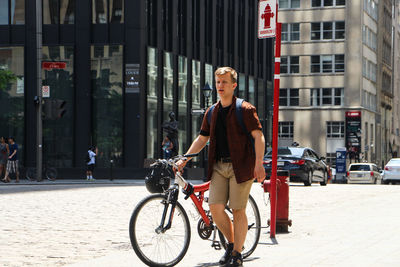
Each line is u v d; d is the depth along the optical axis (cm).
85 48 4772
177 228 921
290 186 3688
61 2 4800
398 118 13462
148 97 4859
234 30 6375
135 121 4734
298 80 10069
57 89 4778
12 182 3997
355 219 1623
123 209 1930
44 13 4809
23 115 4784
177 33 5294
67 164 4772
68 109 4775
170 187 936
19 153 4784
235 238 937
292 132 10094
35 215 1747
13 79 4350
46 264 995
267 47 7488
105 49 4772
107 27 4784
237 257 927
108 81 4762
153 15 4972
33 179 4166
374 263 954
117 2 4788
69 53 4775
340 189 3164
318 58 9994
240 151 898
